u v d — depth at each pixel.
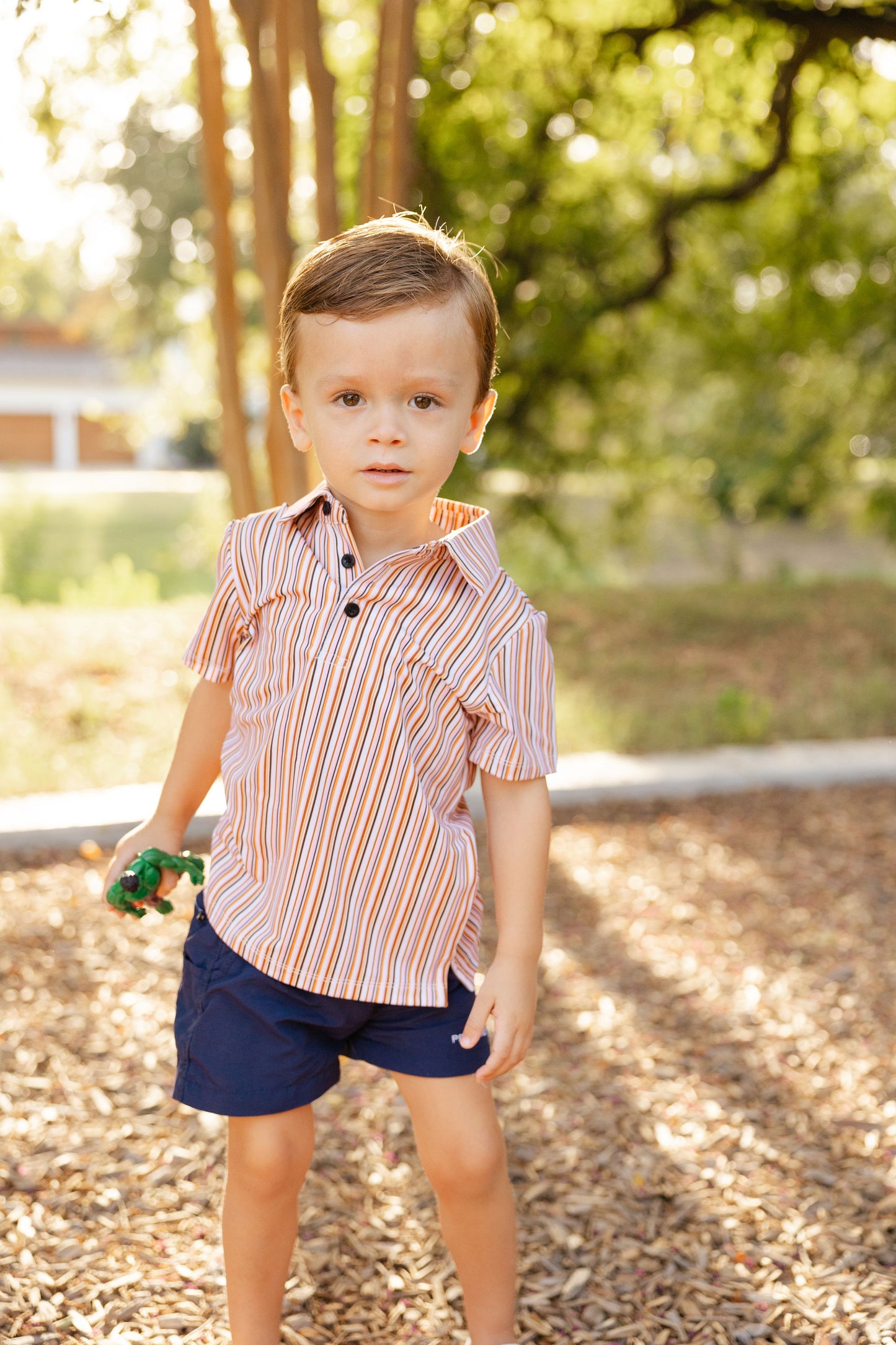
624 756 5.45
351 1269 2.00
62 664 6.77
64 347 39.25
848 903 3.91
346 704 1.52
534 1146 2.40
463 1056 1.59
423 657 1.53
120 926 3.51
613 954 3.47
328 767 1.52
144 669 6.72
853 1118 2.56
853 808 4.95
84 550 14.47
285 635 1.55
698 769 5.23
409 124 4.38
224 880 1.62
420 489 1.48
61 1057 2.72
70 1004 3.00
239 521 1.65
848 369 11.59
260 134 4.16
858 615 9.40
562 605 9.70
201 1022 1.59
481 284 1.52
